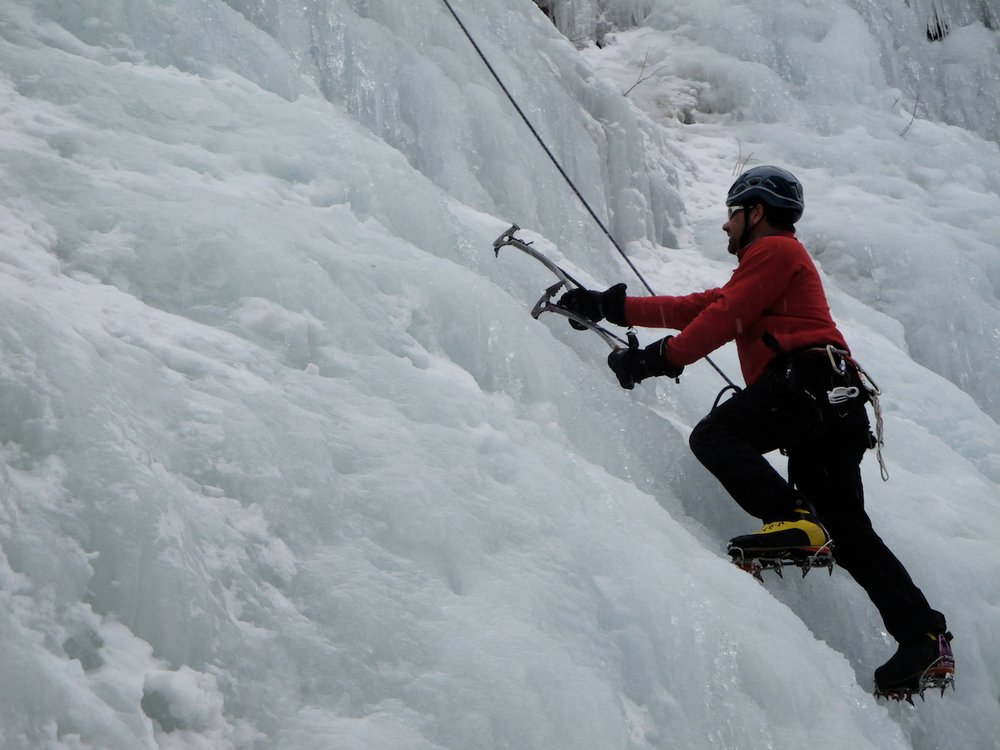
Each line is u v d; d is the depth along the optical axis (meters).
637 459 14.58
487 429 11.49
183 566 7.46
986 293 29.12
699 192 29.23
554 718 8.36
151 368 9.24
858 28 37.41
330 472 9.45
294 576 8.44
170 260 11.14
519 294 16.34
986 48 41.44
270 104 15.91
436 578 9.20
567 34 36.31
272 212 13.07
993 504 18.95
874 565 13.95
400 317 12.73
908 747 11.91
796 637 11.71
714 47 36.09
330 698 7.77
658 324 14.73
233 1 18.80
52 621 6.74
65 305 9.65
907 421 21.33
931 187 33.31
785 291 14.10
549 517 10.60
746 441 13.98
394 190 15.45
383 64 20.69
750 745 10.00
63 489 7.30
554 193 22.89
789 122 34.22
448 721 7.93
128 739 6.43
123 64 15.37
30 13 15.12
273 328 11.04
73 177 11.73
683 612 10.34
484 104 21.91
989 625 15.90
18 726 5.98
